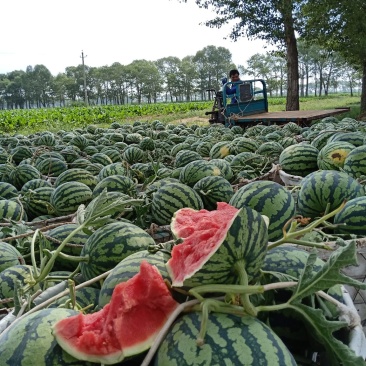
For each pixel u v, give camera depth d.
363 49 9.13
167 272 0.86
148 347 0.73
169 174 2.54
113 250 1.16
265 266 0.94
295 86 9.28
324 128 3.99
